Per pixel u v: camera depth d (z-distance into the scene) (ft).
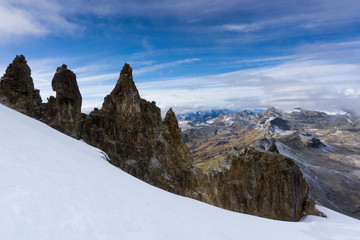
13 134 53.26
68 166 49.88
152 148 230.89
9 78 161.48
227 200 275.39
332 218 302.66
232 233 53.88
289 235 67.15
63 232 25.67
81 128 185.68
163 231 37.06
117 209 37.76
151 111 254.68
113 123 211.61
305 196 319.68
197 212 64.23
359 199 609.01
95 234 27.63
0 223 23.50
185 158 261.85
